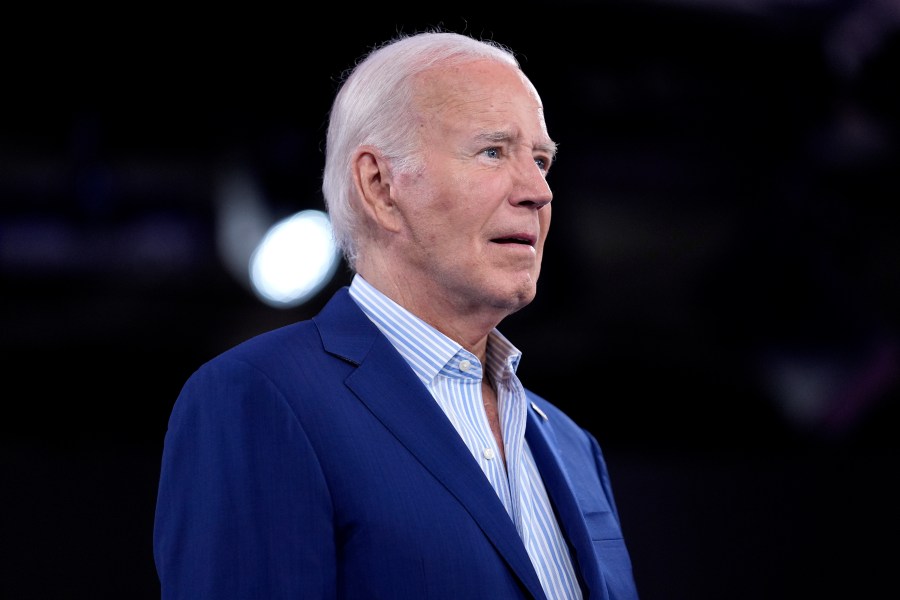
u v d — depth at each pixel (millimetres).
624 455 11391
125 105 9953
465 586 3027
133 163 10133
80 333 9719
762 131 11914
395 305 3680
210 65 9906
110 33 9461
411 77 3758
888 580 10734
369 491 3092
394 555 3006
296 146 10398
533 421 3920
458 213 3586
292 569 2938
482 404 3672
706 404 11883
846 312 12195
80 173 9906
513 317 11555
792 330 12227
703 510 10445
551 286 11703
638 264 12055
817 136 11922
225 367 3279
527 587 3113
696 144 11883
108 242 10000
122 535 8391
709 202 12273
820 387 12086
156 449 8836
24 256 9750
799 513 10734
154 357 9844
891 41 11195
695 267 12227
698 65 11320
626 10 10617
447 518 3121
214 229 10336
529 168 3684
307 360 3398
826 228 12227
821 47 11352
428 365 3586
